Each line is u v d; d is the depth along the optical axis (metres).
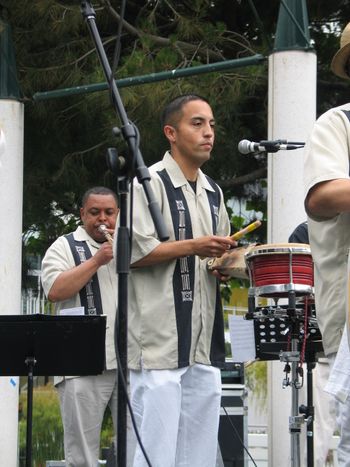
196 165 6.84
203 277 6.72
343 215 5.25
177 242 6.50
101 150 12.85
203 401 6.72
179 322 6.57
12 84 10.95
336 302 5.29
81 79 12.42
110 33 13.12
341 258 5.27
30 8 12.26
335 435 9.58
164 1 12.91
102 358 7.14
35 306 14.47
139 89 11.84
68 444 8.35
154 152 12.37
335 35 13.41
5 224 10.80
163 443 6.45
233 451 9.23
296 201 9.95
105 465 10.09
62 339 7.04
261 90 12.99
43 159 13.24
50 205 13.73
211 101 12.15
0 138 6.90
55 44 12.77
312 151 5.29
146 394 6.53
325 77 13.51
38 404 15.62
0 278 10.78
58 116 12.84
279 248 6.84
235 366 9.38
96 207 8.60
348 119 5.34
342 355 5.11
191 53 12.65
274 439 9.75
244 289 14.76
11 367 7.11
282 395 9.72
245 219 14.24
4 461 10.52
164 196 6.66
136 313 6.61
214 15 13.51
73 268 8.38
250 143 7.47
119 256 5.45
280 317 7.07
